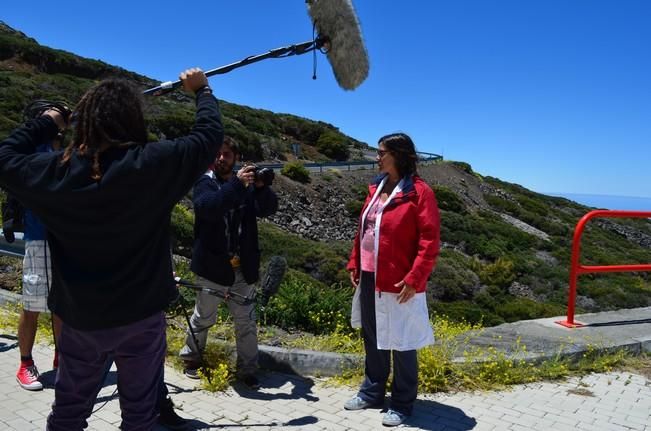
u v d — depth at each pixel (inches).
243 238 161.8
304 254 880.9
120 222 79.4
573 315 228.8
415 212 139.3
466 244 1286.9
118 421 135.7
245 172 148.3
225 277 158.6
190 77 94.6
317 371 176.6
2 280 265.1
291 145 2235.5
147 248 83.9
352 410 149.9
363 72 125.4
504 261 1125.1
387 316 141.3
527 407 154.8
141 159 79.1
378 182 150.7
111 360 94.5
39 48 2094.0
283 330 235.3
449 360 176.9
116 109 82.2
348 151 2546.8
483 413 149.8
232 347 181.5
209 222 157.9
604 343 200.7
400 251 139.8
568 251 1471.5
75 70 2155.5
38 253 150.3
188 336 168.4
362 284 149.7
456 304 898.1
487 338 207.6
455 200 1658.5
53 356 180.2
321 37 125.7
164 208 83.7
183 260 413.4
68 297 81.9
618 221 2546.8
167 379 167.0
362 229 150.2
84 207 78.1
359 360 176.9
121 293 81.9
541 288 1089.4
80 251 81.3
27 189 80.3
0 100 1246.3
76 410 89.8
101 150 81.0
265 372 177.6
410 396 143.9
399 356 142.6
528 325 228.2
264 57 121.1
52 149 123.3
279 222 1181.1
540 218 1950.1
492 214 1828.2
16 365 171.3
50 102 103.0
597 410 154.0
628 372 187.0
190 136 85.5
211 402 152.0
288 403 153.7
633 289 1091.3
